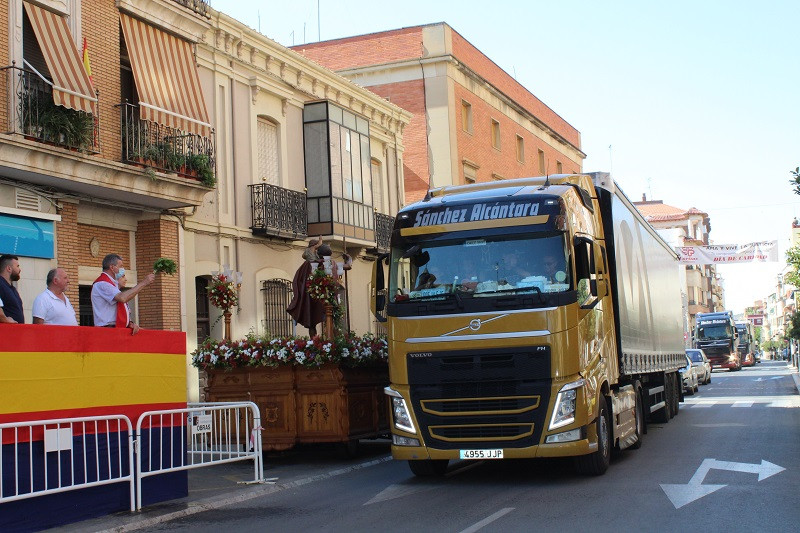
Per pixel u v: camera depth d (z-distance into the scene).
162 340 10.65
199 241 20.30
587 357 11.32
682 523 8.27
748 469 11.86
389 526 8.66
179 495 10.77
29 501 8.71
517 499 10.01
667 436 16.94
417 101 36.47
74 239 16.58
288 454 16.05
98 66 17.23
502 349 11.00
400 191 31.33
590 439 11.16
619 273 13.77
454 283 11.32
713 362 67.88
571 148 53.34
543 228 11.23
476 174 38.72
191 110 19.45
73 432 9.28
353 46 37.91
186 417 10.95
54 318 10.45
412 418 11.30
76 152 15.44
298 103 24.70
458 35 37.97
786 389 34.53
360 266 27.62
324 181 24.55
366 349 14.57
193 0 19.80
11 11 15.29
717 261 47.19
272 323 22.91
